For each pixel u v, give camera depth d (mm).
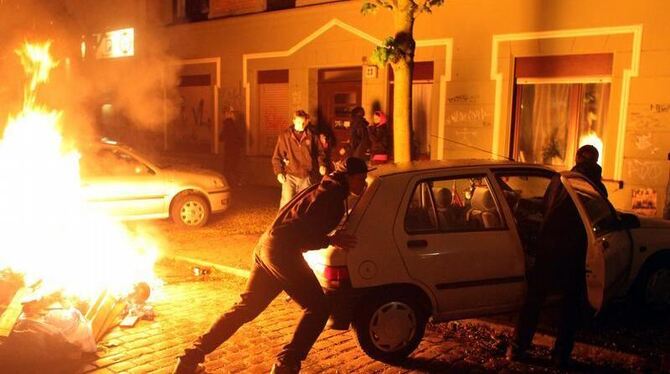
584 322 5641
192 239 9617
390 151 13281
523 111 11477
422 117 12797
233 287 7188
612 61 10297
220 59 16828
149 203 10094
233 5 16500
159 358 4988
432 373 4824
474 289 5090
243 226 10664
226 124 15609
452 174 5195
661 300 6059
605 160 10414
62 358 4785
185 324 5816
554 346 4996
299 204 4547
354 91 14164
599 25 10250
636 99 10000
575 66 10719
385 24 13094
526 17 11031
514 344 5020
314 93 14758
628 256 5441
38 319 4855
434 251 4988
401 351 4988
